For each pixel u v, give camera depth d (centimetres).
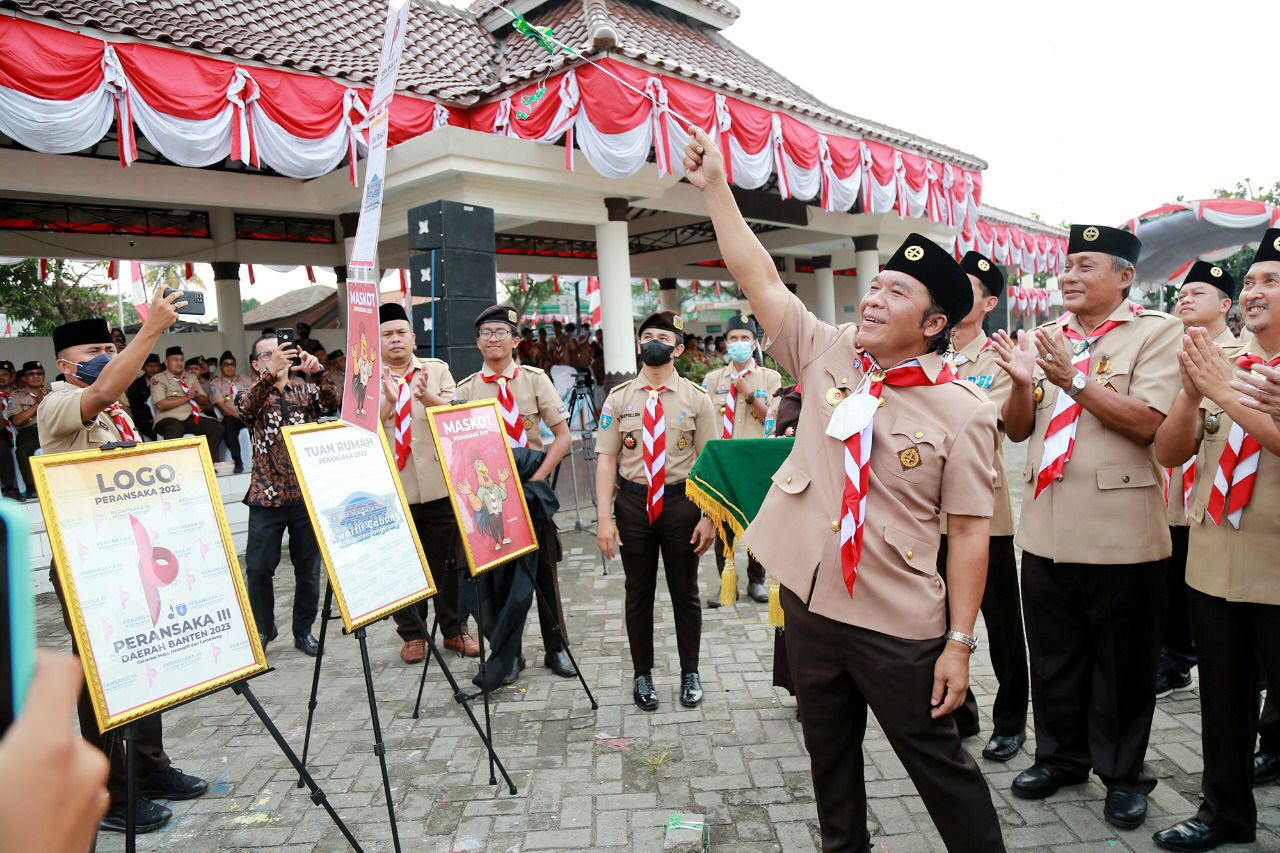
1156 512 281
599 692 405
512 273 1533
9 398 764
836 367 228
